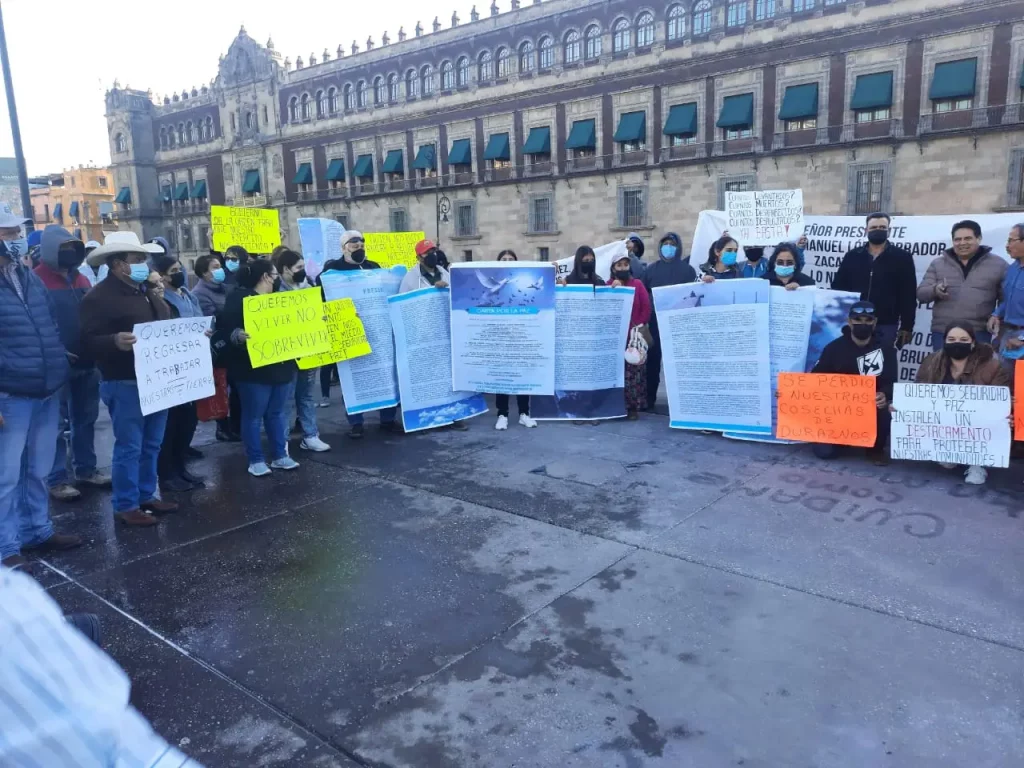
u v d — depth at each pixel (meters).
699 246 9.61
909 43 30.44
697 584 3.97
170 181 68.12
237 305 5.89
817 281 8.12
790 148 33.69
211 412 6.93
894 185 31.45
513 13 42.72
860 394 5.98
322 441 7.20
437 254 9.59
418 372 7.40
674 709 2.89
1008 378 5.55
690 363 7.04
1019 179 28.61
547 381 7.38
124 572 4.32
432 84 47.56
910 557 4.23
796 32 33.03
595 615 3.66
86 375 5.86
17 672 0.89
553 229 43.03
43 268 5.53
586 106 40.78
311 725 2.86
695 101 36.81
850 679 3.06
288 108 56.75
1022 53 27.94
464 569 4.25
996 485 5.43
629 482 5.73
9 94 12.52
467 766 2.60
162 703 3.02
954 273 6.26
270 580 4.18
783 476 5.77
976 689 2.97
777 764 2.56
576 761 2.61
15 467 4.25
